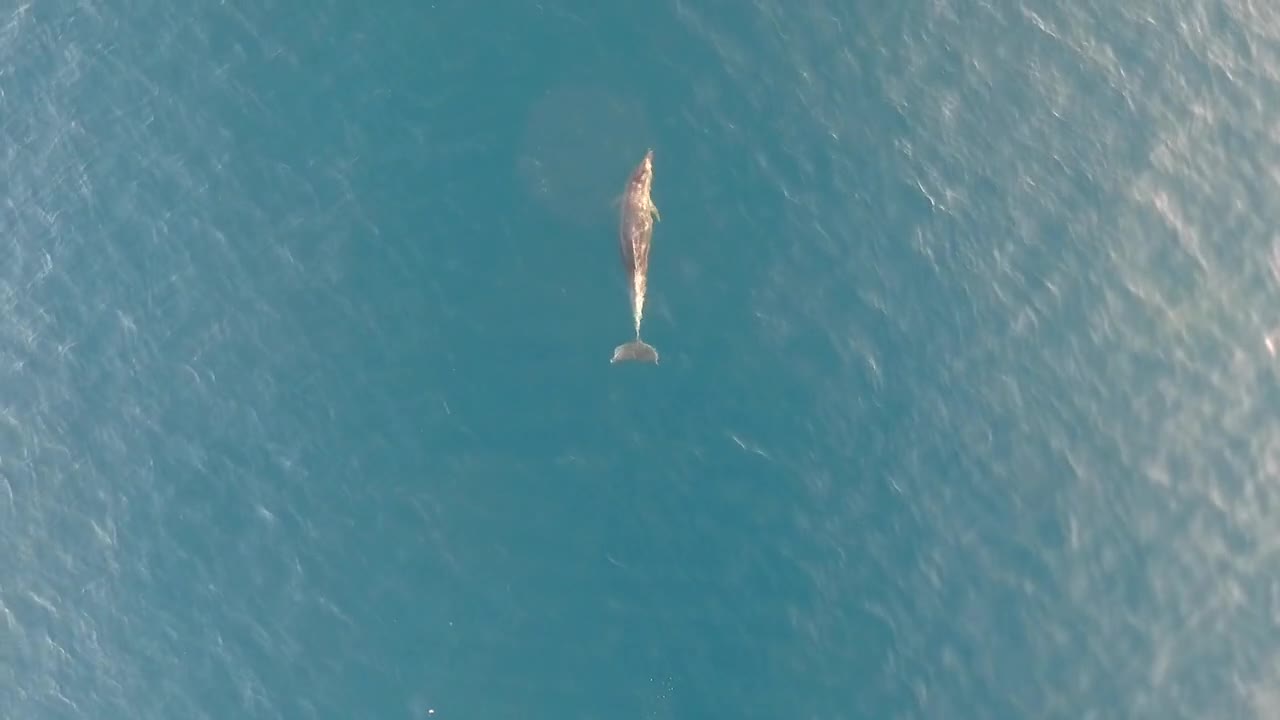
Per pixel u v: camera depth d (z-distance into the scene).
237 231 37.72
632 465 35.50
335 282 37.16
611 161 37.88
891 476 35.91
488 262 37.12
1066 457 36.72
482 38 39.44
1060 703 34.03
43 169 38.62
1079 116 40.78
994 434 36.69
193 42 39.75
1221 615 35.44
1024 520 35.91
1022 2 41.94
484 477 35.38
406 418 35.91
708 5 40.03
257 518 35.16
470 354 36.44
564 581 34.41
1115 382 37.75
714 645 33.91
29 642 34.38
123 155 38.66
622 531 34.94
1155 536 36.19
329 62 39.34
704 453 35.69
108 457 35.94
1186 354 38.41
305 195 37.97
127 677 33.97
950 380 37.03
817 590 34.62
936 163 39.28
